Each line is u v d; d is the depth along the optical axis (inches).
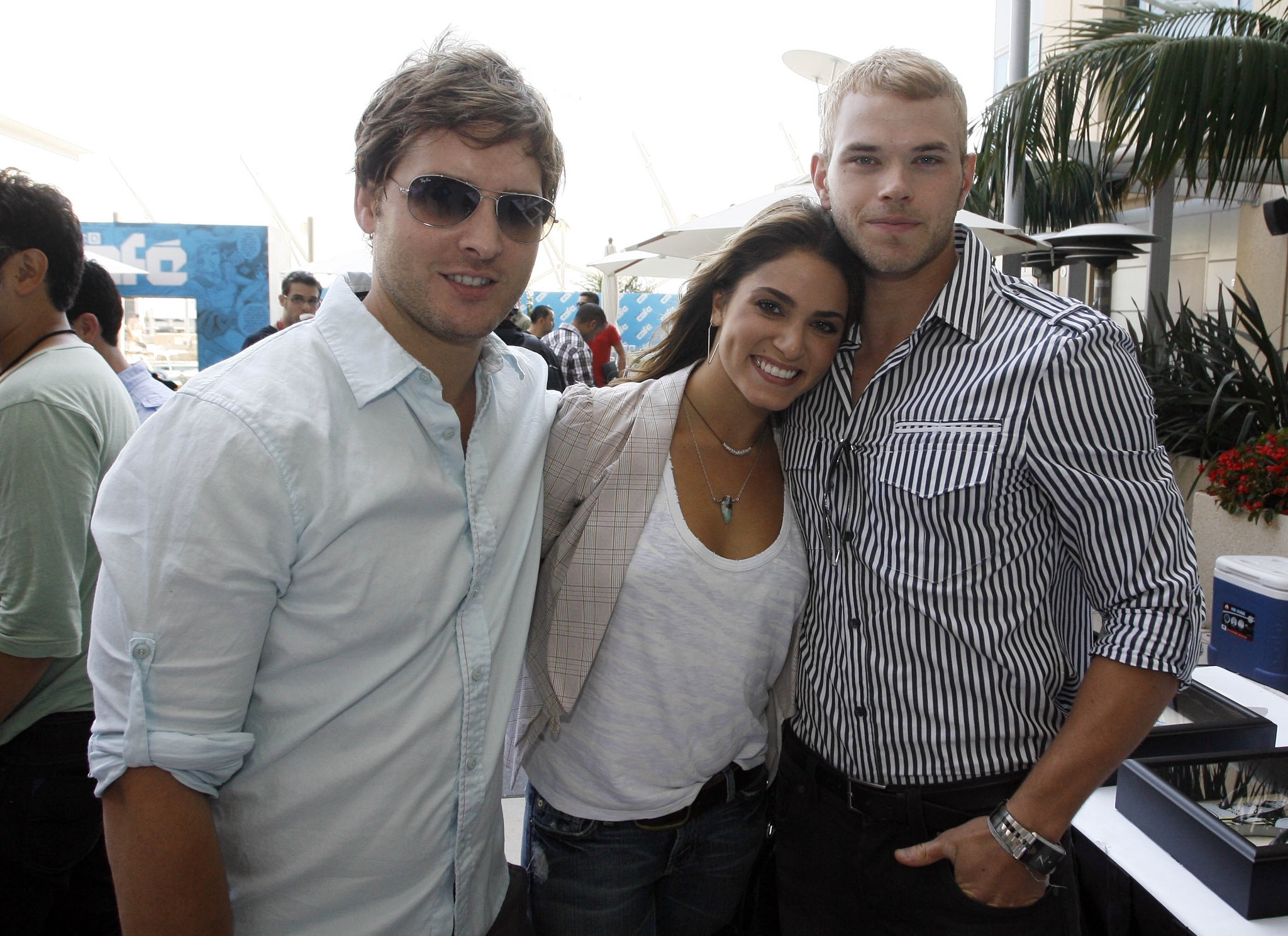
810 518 55.6
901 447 49.6
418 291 38.3
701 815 57.6
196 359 342.6
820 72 192.5
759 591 54.4
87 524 57.6
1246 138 149.7
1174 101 150.5
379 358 38.6
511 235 38.6
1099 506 44.7
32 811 60.2
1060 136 175.0
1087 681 46.0
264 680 37.7
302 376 37.6
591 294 361.1
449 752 41.2
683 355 62.4
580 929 57.7
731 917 61.7
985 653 48.5
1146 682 43.9
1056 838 45.3
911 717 50.6
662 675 53.6
